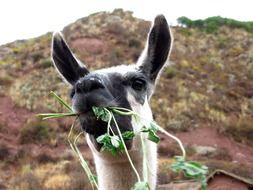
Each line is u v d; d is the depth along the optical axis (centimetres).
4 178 2723
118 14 7206
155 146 551
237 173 2708
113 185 527
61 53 575
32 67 5169
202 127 3978
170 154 3181
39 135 3334
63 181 2420
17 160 2969
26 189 2397
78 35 6175
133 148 502
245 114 4478
